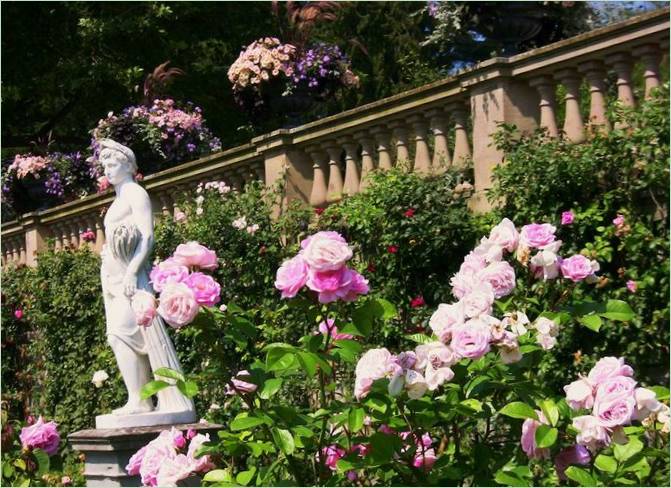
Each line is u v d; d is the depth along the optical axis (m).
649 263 5.15
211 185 8.88
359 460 2.76
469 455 3.05
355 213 6.73
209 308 2.83
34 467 4.24
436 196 6.32
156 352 5.95
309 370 2.61
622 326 5.12
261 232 8.04
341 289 2.56
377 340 6.38
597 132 5.43
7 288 12.12
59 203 13.05
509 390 2.97
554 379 5.26
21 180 12.91
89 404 10.12
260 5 18.50
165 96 17.50
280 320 7.52
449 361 2.64
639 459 2.61
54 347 10.85
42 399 11.14
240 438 3.04
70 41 17.67
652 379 5.12
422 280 6.40
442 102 6.82
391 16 18.59
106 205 11.37
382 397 2.64
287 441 2.71
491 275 2.93
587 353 5.28
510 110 6.14
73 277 10.46
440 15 7.02
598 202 5.37
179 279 2.78
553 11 6.87
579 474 2.57
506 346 2.70
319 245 2.55
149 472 3.17
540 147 5.68
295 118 8.55
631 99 5.57
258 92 8.54
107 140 6.36
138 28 16.92
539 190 5.58
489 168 6.21
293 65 8.40
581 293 5.19
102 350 9.87
